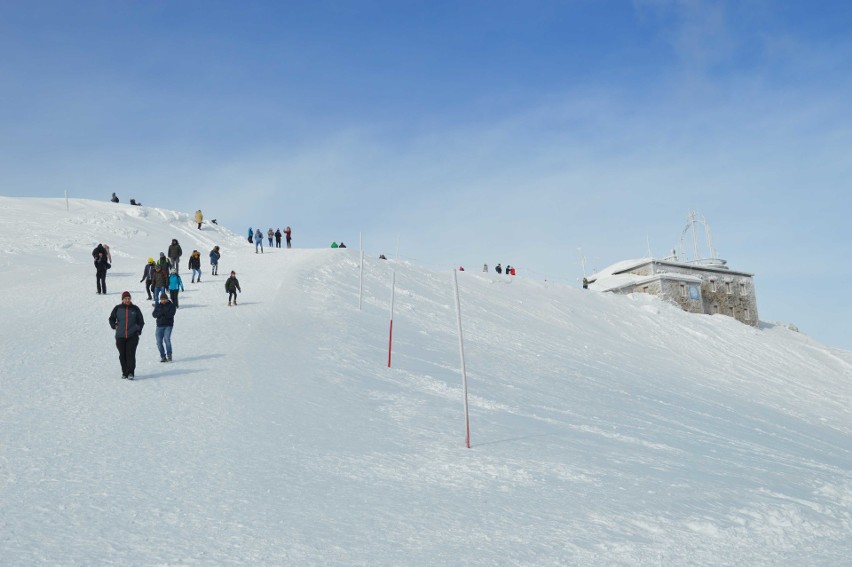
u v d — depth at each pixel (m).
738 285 79.88
